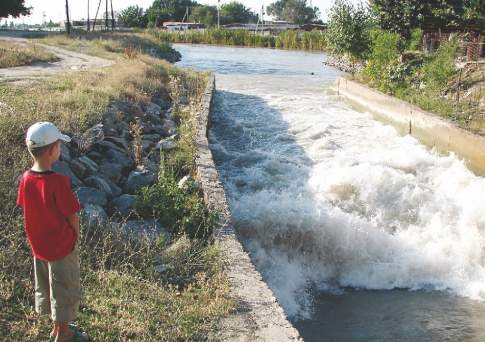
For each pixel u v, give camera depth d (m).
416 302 7.59
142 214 7.37
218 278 5.64
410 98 17.98
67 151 8.77
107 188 8.12
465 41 24.88
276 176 11.31
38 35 44.94
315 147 14.12
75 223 4.04
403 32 26.83
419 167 12.44
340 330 6.74
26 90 12.52
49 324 4.47
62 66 21.64
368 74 23.42
